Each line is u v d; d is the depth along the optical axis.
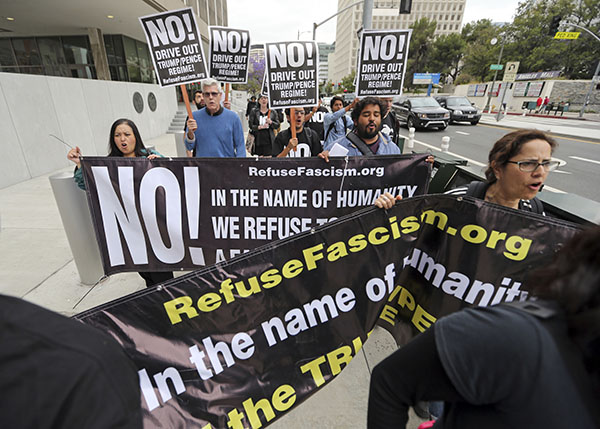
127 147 2.68
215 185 2.31
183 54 2.99
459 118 19.98
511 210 1.35
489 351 0.57
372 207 1.45
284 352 1.38
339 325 1.46
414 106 17.33
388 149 2.94
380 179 2.33
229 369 1.30
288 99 3.06
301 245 1.39
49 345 0.52
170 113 14.23
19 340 0.51
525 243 1.34
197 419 1.23
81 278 3.21
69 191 2.88
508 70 22.84
